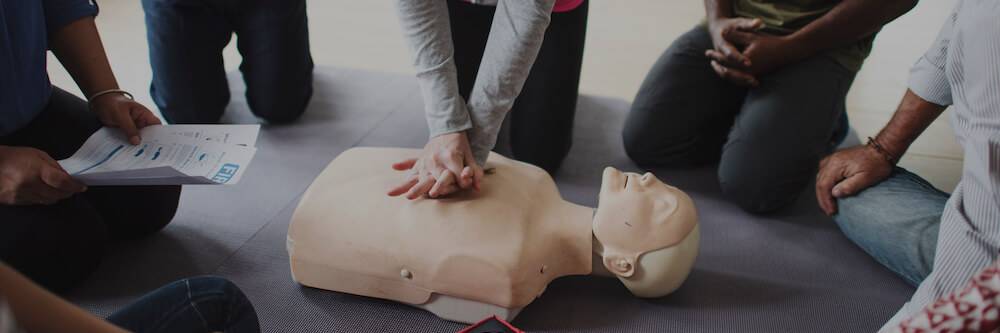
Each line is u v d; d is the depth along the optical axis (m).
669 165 1.74
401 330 1.17
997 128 0.86
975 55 0.91
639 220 1.13
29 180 1.02
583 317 1.21
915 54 2.55
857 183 1.37
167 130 1.21
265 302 1.21
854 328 1.22
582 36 1.52
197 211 1.47
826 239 1.48
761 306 1.26
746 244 1.45
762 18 1.60
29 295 0.49
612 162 1.76
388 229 1.14
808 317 1.24
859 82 2.31
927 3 3.02
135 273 1.28
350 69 2.21
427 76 1.21
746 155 1.51
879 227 1.33
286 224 1.45
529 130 1.62
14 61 1.09
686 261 1.16
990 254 0.85
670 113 1.66
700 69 1.66
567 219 1.18
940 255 0.91
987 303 0.60
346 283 1.19
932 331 0.63
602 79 2.25
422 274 1.13
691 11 2.93
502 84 1.19
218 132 1.20
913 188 1.34
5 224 1.05
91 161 1.12
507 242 1.11
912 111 1.33
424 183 1.15
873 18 1.46
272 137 1.79
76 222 1.15
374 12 2.74
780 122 1.50
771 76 1.57
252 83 1.79
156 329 0.78
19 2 1.08
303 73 1.82
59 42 1.23
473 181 1.16
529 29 1.14
